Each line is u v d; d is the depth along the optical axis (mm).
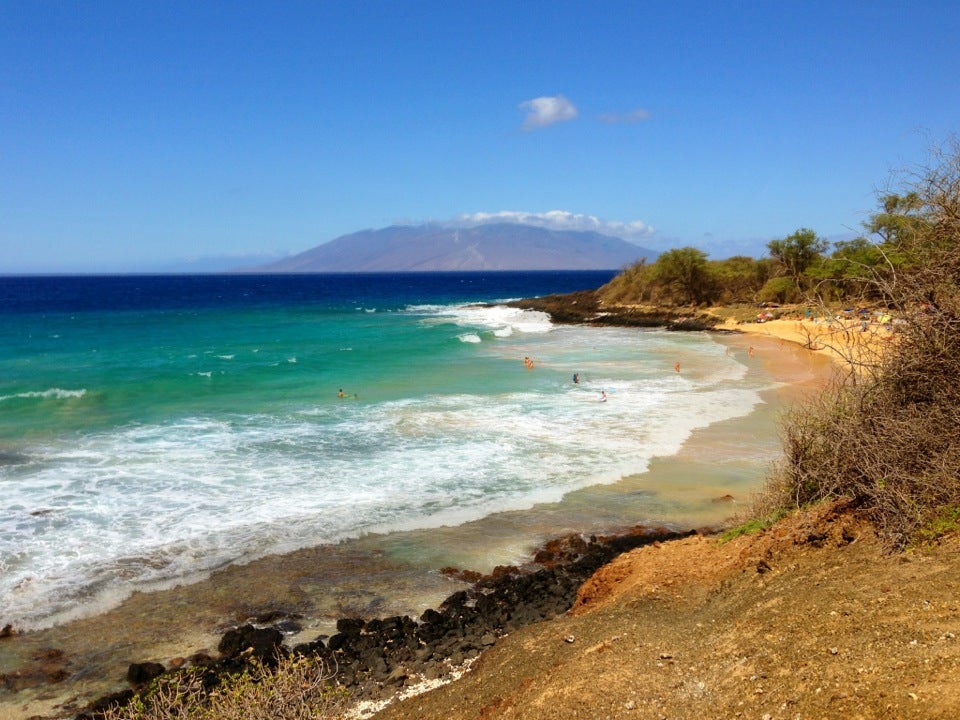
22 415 20984
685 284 62688
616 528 12477
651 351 36781
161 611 9656
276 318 64625
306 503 13617
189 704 6188
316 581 10570
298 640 8984
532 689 5977
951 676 4078
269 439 18234
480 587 10406
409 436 18547
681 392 24688
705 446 17531
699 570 7652
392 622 9305
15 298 108188
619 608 7457
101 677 8156
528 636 7246
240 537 12039
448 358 33844
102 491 14180
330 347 39062
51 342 42594
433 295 122125
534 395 24141
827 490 7840
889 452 6715
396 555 11445
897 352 6898
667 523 12656
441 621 9312
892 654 4562
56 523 12508
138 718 6316
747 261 69625
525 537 12156
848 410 7426
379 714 7023
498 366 31141
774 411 21359
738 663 5363
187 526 12461
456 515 13094
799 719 4367
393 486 14609
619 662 5887
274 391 24922
